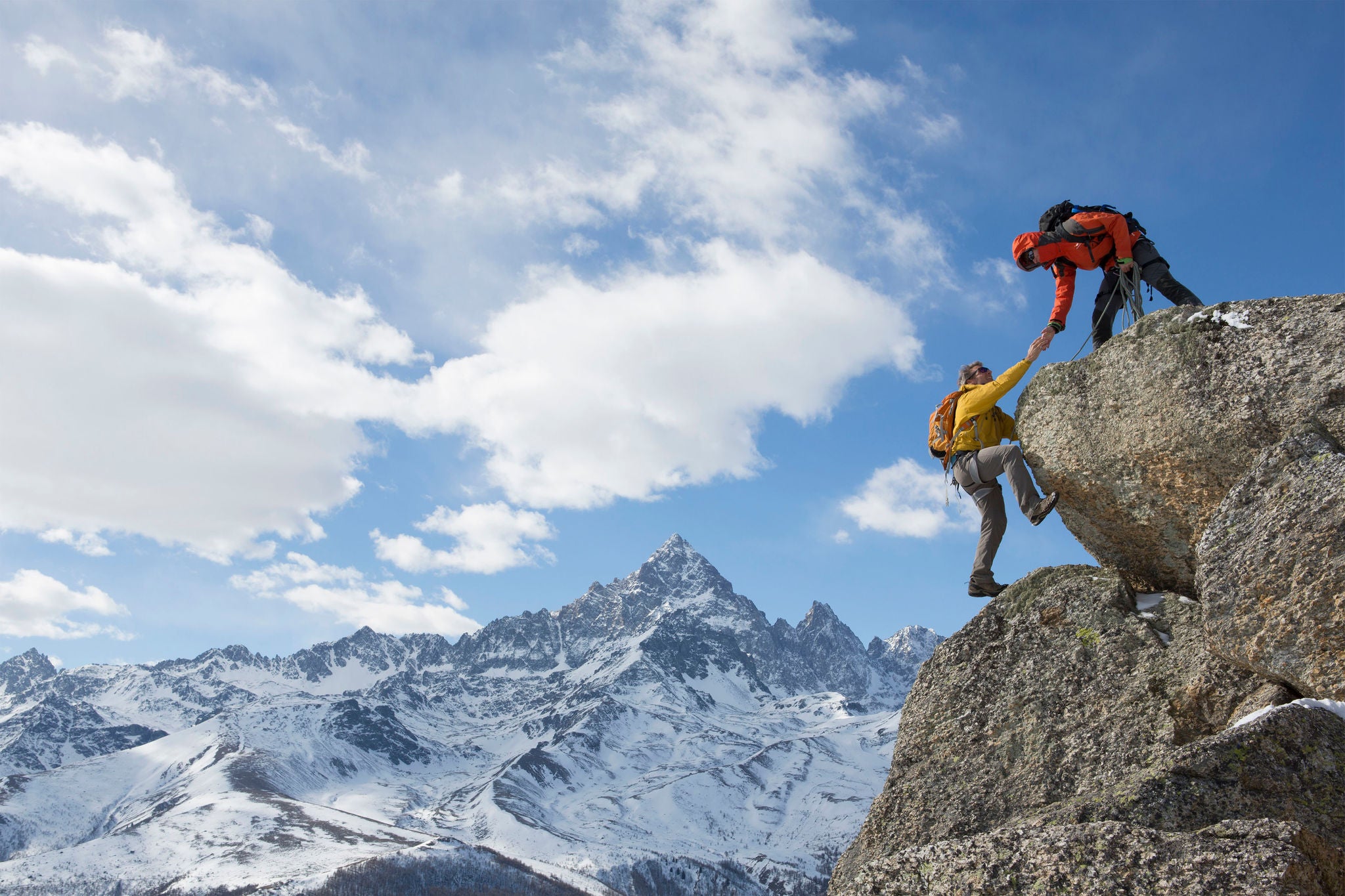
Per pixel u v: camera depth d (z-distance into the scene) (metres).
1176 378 8.43
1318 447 7.23
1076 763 7.83
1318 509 6.91
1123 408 8.87
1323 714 6.38
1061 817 6.54
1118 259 10.23
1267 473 7.36
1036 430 9.62
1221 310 8.32
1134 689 7.92
